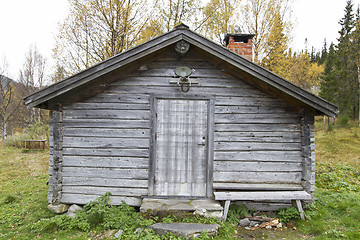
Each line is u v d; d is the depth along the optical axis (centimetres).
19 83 2359
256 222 445
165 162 489
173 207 425
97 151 490
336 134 1712
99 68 436
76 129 493
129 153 489
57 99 482
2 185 714
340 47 2702
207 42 439
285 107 496
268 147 492
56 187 481
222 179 487
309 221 442
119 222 418
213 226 388
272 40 1359
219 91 494
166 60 495
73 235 400
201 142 492
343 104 2480
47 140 1487
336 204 525
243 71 461
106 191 486
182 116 494
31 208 506
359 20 2111
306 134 482
